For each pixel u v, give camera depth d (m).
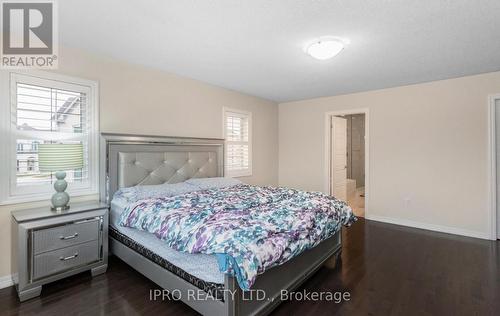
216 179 3.58
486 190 3.45
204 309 1.66
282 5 1.83
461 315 1.84
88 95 2.71
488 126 3.41
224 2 1.80
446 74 3.46
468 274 2.45
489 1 1.77
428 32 2.23
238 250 1.51
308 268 2.25
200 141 3.84
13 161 2.26
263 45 2.53
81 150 2.40
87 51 2.70
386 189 4.25
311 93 4.62
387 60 2.92
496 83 3.34
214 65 3.13
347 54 2.74
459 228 3.64
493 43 2.46
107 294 2.11
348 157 7.93
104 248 2.47
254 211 2.12
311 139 5.12
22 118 2.32
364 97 4.45
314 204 2.44
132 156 3.00
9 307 1.93
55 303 1.99
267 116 5.27
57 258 2.17
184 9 1.89
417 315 1.85
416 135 3.95
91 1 1.79
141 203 2.38
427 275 2.44
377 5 1.83
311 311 1.90
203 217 1.95
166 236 1.88
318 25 2.12
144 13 1.95
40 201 2.42
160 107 3.36
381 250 3.06
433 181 3.83
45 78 2.43
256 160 5.00
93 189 2.75
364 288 2.21
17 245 2.03
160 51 2.70
